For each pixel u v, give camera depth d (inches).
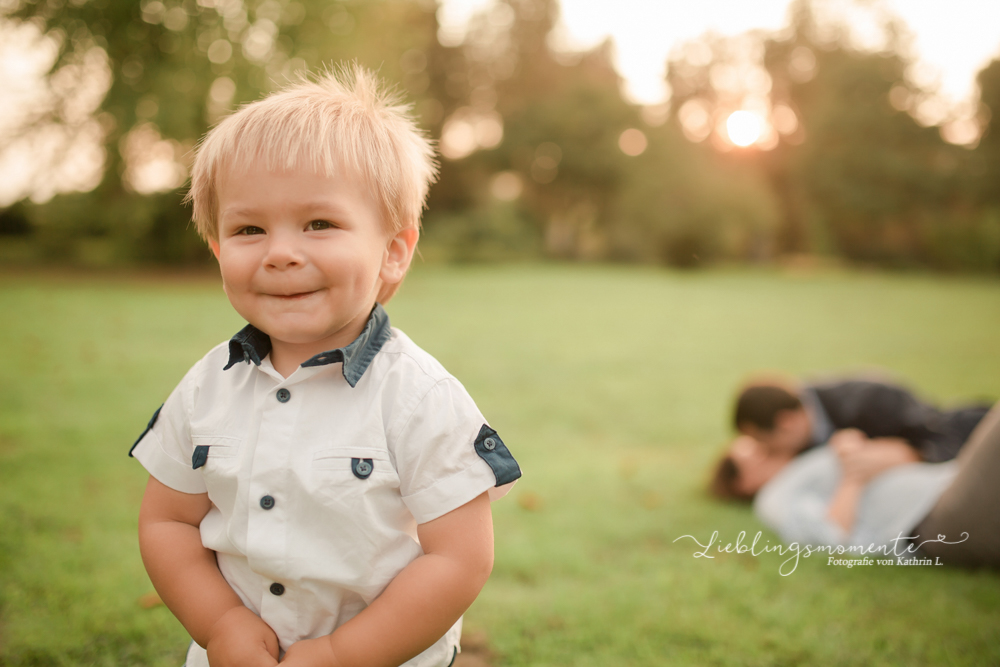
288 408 40.1
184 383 44.4
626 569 93.5
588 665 70.9
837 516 105.1
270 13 500.7
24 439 133.4
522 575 90.5
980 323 418.9
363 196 39.9
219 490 40.9
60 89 479.8
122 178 520.4
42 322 281.0
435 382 41.4
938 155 1195.9
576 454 149.5
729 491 121.8
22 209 700.7
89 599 77.6
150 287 451.2
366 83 45.2
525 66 1180.5
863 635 77.7
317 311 38.8
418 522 40.4
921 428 121.3
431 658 42.9
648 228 1007.0
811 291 657.6
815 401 126.8
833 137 1213.7
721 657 73.0
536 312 425.1
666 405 197.5
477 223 991.6
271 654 38.9
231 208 39.1
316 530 38.9
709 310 472.4
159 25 483.5
